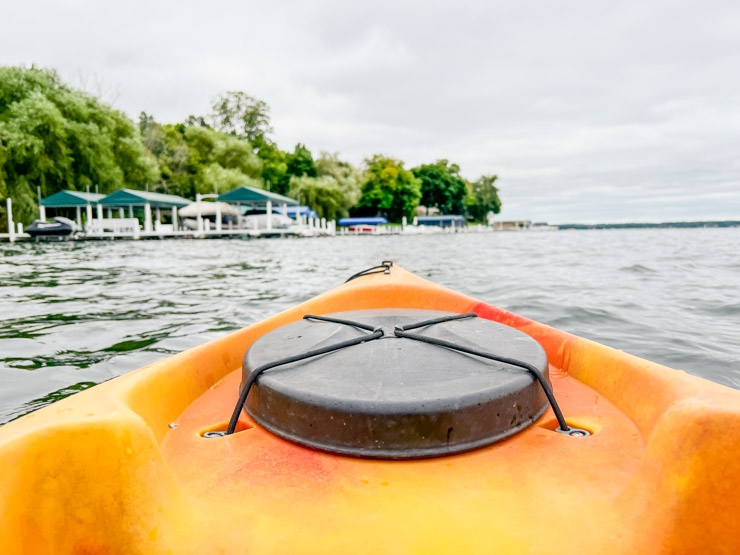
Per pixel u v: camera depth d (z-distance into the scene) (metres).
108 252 18.58
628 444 1.17
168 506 0.90
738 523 0.83
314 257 16.81
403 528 0.88
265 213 47.28
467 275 10.03
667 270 10.64
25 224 29.27
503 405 1.14
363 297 2.70
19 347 4.11
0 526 0.74
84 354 3.91
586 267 11.69
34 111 27.91
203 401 1.57
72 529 0.84
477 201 112.69
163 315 5.61
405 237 50.31
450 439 1.08
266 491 0.99
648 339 4.40
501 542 0.84
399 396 1.08
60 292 7.49
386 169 70.75
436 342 1.33
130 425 0.92
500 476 1.02
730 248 20.50
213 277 9.91
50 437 0.83
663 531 0.85
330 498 0.96
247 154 54.31
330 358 1.30
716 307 5.93
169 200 35.16
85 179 31.94
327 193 58.97
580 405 1.46
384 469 1.05
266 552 0.84
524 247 23.94
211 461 1.12
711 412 0.88
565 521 0.89
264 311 5.91
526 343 1.42
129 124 36.94
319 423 1.11
